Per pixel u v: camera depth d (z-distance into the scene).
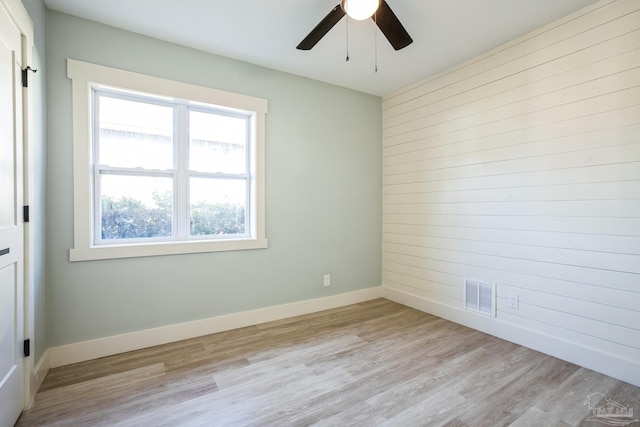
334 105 3.45
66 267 2.15
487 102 2.72
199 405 1.71
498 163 2.64
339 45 2.58
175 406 1.70
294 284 3.20
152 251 2.44
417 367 2.13
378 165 3.83
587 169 2.12
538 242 2.38
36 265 1.87
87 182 2.22
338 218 3.50
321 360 2.23
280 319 3.08
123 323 2.35
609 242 2.02
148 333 2.43
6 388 1.45
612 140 2.01
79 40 2.18
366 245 3.73
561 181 2.25
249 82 2.89
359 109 3.65
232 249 2.81
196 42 2.53
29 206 1.69
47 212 2.08
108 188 2.39
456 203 3.00
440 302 3.16
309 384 1.93
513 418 1.61
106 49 2.27
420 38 2.49
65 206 2.15
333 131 3.44
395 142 3.68
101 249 2.26
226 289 2.80
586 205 2.12
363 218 3.70
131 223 2.48
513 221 2.54
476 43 2.58
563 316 2.24
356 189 3.63
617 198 1.99
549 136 2.31
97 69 2.23
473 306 2.84
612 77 2.00
